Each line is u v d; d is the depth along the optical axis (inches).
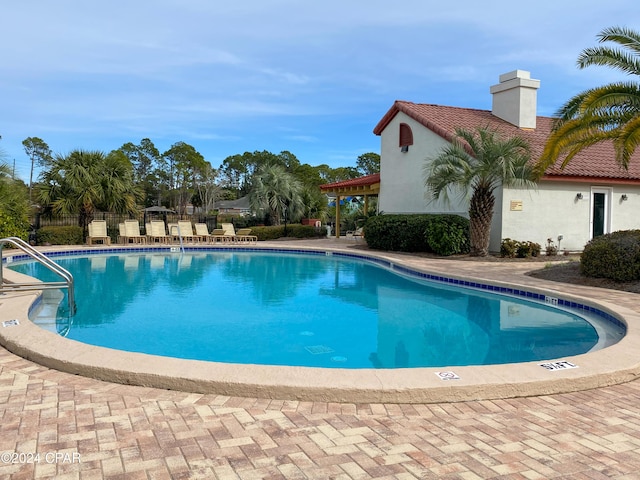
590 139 484.7
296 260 677.9
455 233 601.3
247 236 928.9
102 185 861.2
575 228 664.4
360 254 674.2
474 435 124.3
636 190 706.2
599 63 429.4
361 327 296.4
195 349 246.5
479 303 373.1
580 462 110.0
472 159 607.2
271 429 126.2
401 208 807.1
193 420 131.2
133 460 108.0
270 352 243.0
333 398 145.9
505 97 789.2
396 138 813.9
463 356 238.8
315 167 3137.3
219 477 101.2
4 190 675.4
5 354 194.5
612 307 287.1
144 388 156.0
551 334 282.7
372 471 104.5
